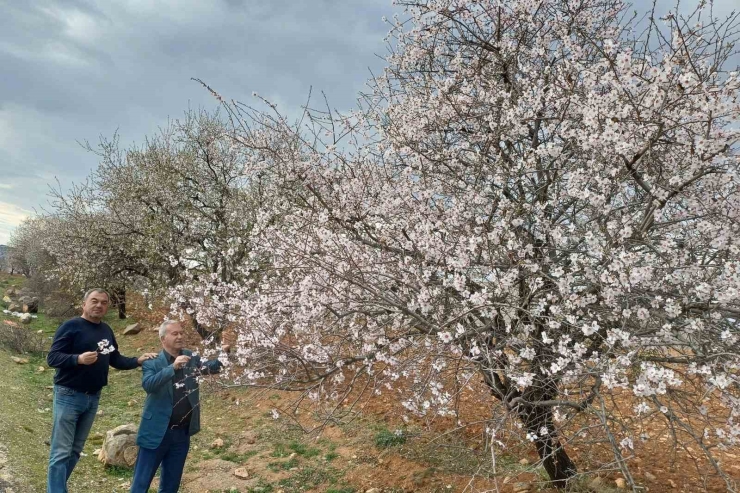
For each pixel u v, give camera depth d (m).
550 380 3.58
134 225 12.98
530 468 3.59
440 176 4.70
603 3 4.81
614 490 4.48
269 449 6.40
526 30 4.83
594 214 3.82
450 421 6.32
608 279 3.10
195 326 9.33
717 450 5.27
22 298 19.78
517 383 3.35
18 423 6.62
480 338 3.65
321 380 4.14
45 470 5.32
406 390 4.57
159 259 12.02
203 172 12.64
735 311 3.04
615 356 3.37
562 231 3.73
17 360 10.53
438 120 4.92
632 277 3.00
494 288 3.75
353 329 4.53
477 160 4.49
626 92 3.33
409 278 4.16
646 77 3.55
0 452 5.45
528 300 3.76
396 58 5.62
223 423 7.50
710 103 2.93
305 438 6.59
